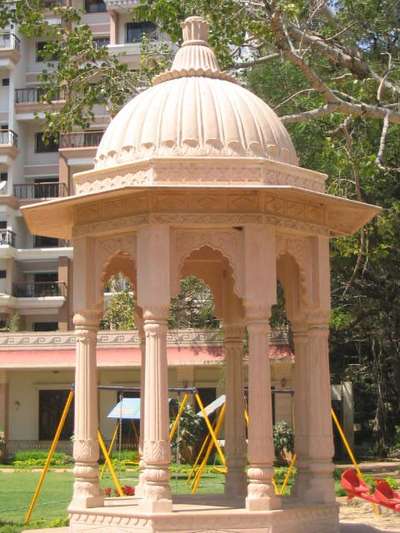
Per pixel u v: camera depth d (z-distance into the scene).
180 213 8.26
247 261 8.29
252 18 14.01
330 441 8.78
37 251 41.00
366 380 30.55
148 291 8.16
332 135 15.27
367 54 17.73
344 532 9.34
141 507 8.05
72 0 42.28
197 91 8.76
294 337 9.51
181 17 14.30
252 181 8.31
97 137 40.25
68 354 32.12
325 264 9.07
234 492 10.05
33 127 42.75
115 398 32.12
